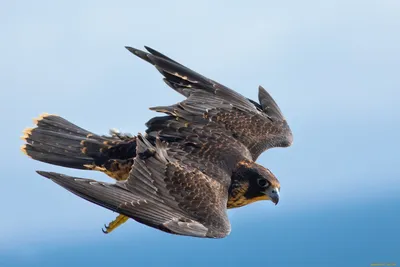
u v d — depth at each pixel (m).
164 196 12.26
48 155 15.07
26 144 15.27
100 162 14.74
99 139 14.99
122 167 14.51
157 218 11.85
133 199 11.90
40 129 15.39
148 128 14.19
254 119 15.12
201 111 14.70
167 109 14.45
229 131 14.65
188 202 12.38
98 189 11.75
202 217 12.26
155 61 15.29
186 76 15.34
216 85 15.39
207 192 12.68
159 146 12.92
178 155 13.48
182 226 11.88
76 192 11.56
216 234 12.03
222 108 14.91
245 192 13.91
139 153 12.56
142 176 12.28
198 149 13.88
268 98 16.05
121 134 15.04
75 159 14.93
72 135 15.28
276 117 15.66
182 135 14.06
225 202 12.94
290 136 15.34
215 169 13.59
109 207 11.65
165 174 12.52
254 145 14.70
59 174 11.57
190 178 12.70
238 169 13.90
